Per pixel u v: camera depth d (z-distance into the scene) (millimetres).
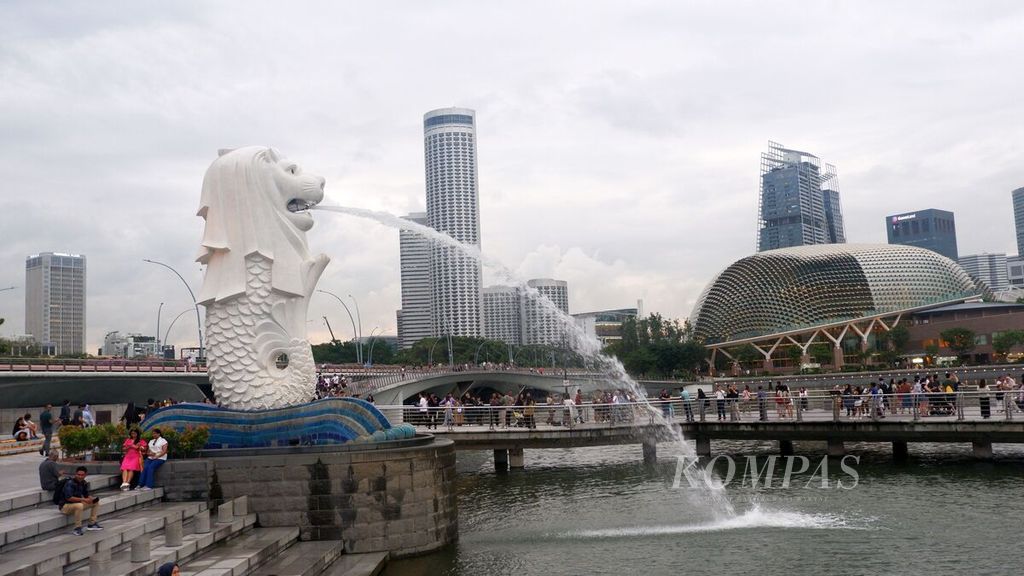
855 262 168000
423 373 83438
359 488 20438
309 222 24469
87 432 22188
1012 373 93625
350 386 60750
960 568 19062
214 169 24016
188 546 16344
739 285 179250
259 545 17875
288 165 24438
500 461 40625
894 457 37812
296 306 23984
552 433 38031
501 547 22219
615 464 40906
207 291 23656
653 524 25219
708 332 183750
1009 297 193750
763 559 20484
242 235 23641
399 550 20562
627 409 40844
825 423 37656
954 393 35844
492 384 112938
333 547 19453
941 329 143125
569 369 123812
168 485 20625
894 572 18922
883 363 145625
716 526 24562
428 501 21109
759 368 175625
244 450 21594
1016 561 19469
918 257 172125
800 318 168375
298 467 20516
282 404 23234
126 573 13922
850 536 22594
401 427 22531
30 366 51438
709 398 43250
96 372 54906
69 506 15977
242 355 23250
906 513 25438
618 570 19766
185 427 22156
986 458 35719
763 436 39156
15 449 30531
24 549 14609
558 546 22359
